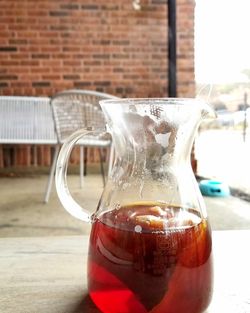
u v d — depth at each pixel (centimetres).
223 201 287
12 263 61
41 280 55
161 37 409
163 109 52
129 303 47
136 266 47
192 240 48
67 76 406
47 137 381
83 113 277
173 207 52
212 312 47
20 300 49
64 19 399
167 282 46
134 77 412
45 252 66
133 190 54
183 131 53
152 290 46
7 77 399
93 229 52
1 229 228
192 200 53
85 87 408
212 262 50
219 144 379
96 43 405
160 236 47
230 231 77
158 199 54
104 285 48
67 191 58
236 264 61
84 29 402
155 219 49
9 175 400
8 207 277
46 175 399
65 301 49
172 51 400
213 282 50
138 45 409
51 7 397
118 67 409
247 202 282
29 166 407
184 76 409
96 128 57
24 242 72
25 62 400
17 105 385
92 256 50
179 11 400
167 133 53
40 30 398
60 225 234
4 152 404
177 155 54
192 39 404
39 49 400
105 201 55
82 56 405
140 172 54
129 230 48
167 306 47
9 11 392
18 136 378
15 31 396
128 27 406
